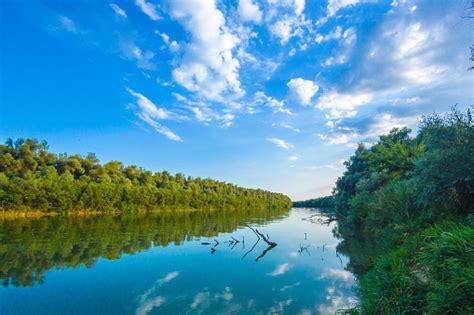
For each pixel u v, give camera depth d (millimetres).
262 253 19484
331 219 40406
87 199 53750
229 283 12438
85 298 10602
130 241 23859
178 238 26453
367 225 22531
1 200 42125
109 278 13227
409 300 6547
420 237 10102
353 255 17859
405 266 8320
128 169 88062
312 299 10281
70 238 24422
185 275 13836
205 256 18359
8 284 12273
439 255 6238
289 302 10016
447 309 5195
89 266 15453
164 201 75812
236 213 82125
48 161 67750
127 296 10812
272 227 38594
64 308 9664
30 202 45219
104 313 9211
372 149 36812
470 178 9438
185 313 9133
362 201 25391
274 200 142375
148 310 9438
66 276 13523
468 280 4957
